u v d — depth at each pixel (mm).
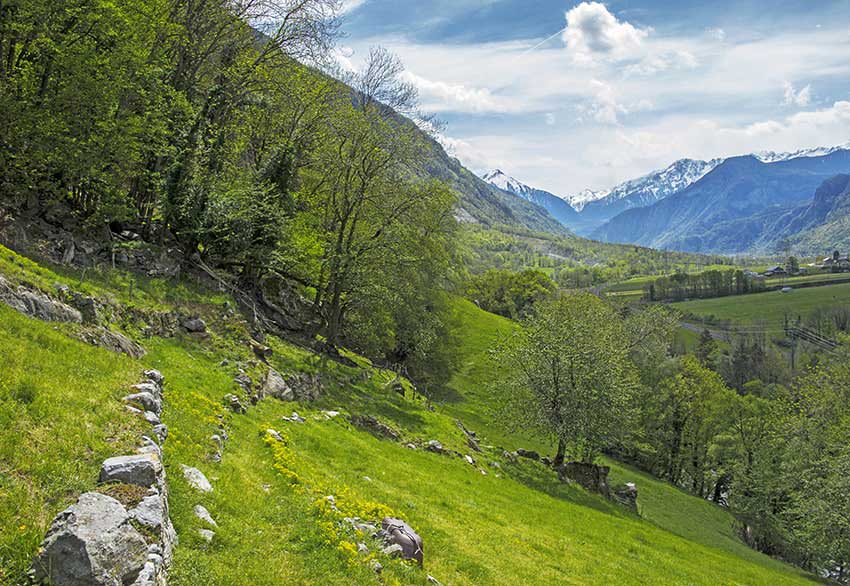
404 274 50844
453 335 75000
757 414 75750
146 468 10789
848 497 48938
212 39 43656
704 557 38156
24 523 8711
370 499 20734
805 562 63781
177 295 32000
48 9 27375
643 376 84812
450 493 27609
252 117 47656
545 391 51125
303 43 44844
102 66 29203
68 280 24156
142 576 8477
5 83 27547
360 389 42844
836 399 64188
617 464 76562
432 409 52844
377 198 47031
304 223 46531
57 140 27812
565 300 80562
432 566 16938
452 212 60469
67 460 10609
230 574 10602
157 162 39312
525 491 37969
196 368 25172
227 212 37500
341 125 45188
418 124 46625
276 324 44531
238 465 16453
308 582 11562
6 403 11633
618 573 24766
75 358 16156
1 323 16047
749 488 68812
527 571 20094
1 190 28359
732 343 169000
